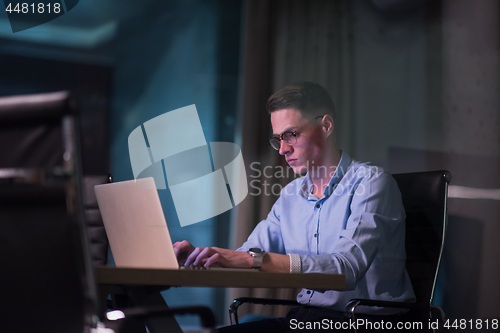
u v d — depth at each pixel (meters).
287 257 1.17
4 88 3.13
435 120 2.60
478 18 2.51
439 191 1.39
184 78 3.29
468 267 2.14
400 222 1.39
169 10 3.31
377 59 2.82
